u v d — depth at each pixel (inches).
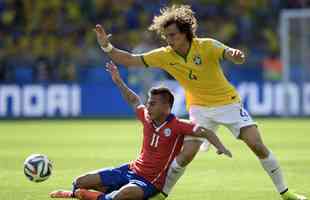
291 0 4434.1
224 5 4414.4
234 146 2365.9
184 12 1127.6
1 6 4298.7
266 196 1296.8
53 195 1082.7
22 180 1534.2
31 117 3757.4
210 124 1198.9
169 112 1073.5
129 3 4397.1
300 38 3878.0
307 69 3843.5
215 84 1174.3
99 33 1177.4
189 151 1078.4
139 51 3937.0
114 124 3425.2
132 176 1073.5
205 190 1375.5
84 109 3804.1
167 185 1084.5
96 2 4362.7
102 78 3850.9
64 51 4074.8
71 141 2588.6
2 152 2202.3
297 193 1325.0
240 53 1117.1
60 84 3784.5
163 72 3772.1
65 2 4352.9
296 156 2030.0
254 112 3826.3
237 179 1540.4
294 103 3821.4
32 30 4220.0
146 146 1079.0
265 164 1192.2
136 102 1138.7
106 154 2114.9
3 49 4082.2
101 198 1042.1
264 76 3858.3
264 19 4384.8
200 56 1148.5
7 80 3789.4
